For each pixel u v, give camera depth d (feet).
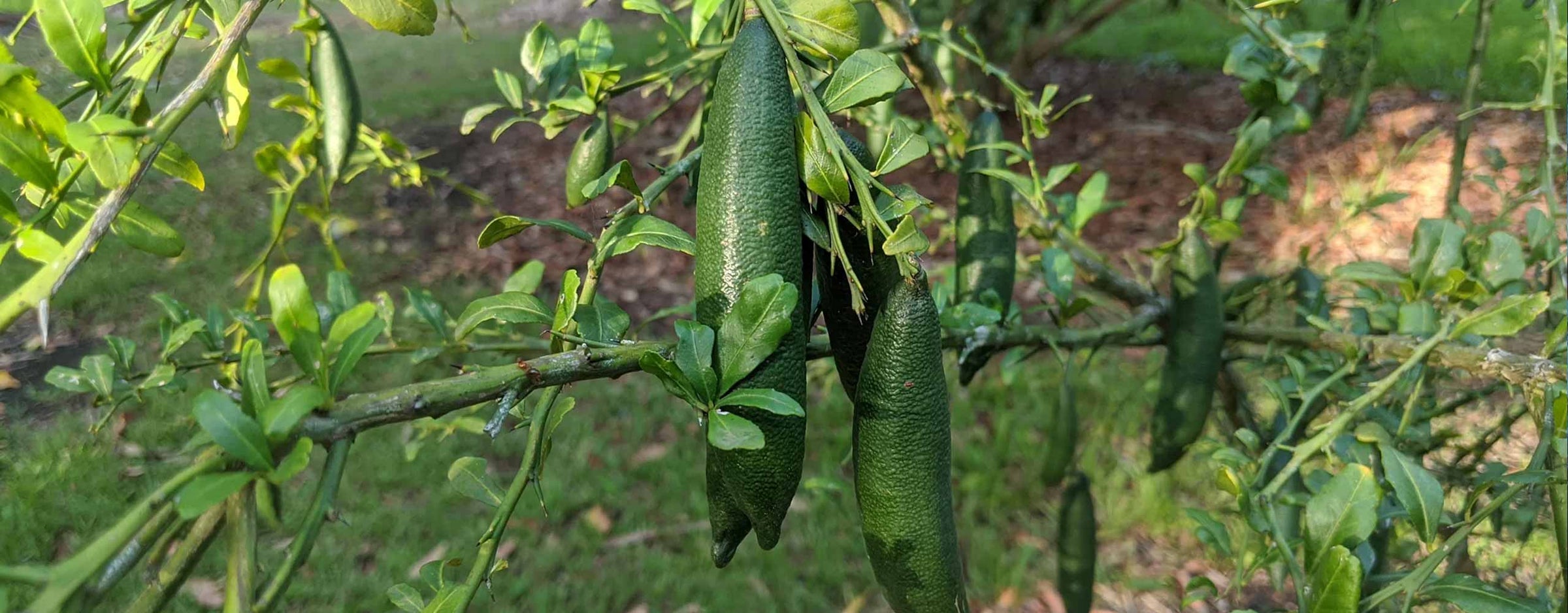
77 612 0.37
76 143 0.45
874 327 0.55
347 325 0.44
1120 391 2.45
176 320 0.93
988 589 1.96
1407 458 0.68
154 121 0.48
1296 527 1.03
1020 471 2.25
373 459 2.27
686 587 1.97
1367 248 3.06
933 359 0.53
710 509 0.58
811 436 2.37
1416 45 4.41
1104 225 3.55
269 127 4.04
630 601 1.96
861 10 3.05
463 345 0.97
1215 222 0.97
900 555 0.55
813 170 0.51
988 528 2.11
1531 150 3.38
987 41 3.28
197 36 0.63
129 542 0.39
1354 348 0.93
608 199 3.75
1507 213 1.19
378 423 0.44
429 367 2.48
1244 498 0.76
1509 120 3.65
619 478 2.28
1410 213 3.21
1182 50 5.20
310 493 2.12
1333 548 0.60
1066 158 4.13
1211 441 1.06
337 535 2.03
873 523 0.55
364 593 1.90
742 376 0.48
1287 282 1.23
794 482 0.51
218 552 1.94
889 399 0.53
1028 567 2.00
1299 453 0.78
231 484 0.38
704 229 0.50
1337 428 0.78
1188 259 0.98
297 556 0.40
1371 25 1.41
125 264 3.00
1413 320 0.92
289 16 5.22
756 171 0.49
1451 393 1.36
